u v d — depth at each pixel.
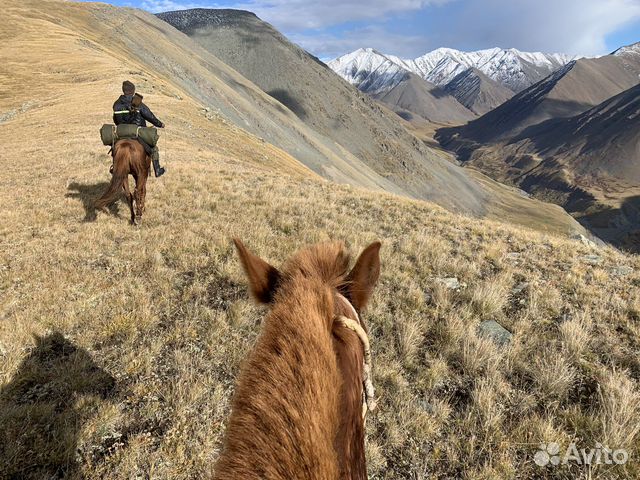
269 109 157.50
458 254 8.62
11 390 4.35
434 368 4.89
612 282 7.41
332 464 0.89
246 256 1.51
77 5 120.00
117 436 3.92
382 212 11.85
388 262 7.90
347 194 13.73
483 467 3.67
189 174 14.44
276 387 0.98
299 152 123.19
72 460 3.64
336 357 1.12
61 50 51.34
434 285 7.12
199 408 4.26
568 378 4.59
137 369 4.76
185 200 11.40
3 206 10.63
